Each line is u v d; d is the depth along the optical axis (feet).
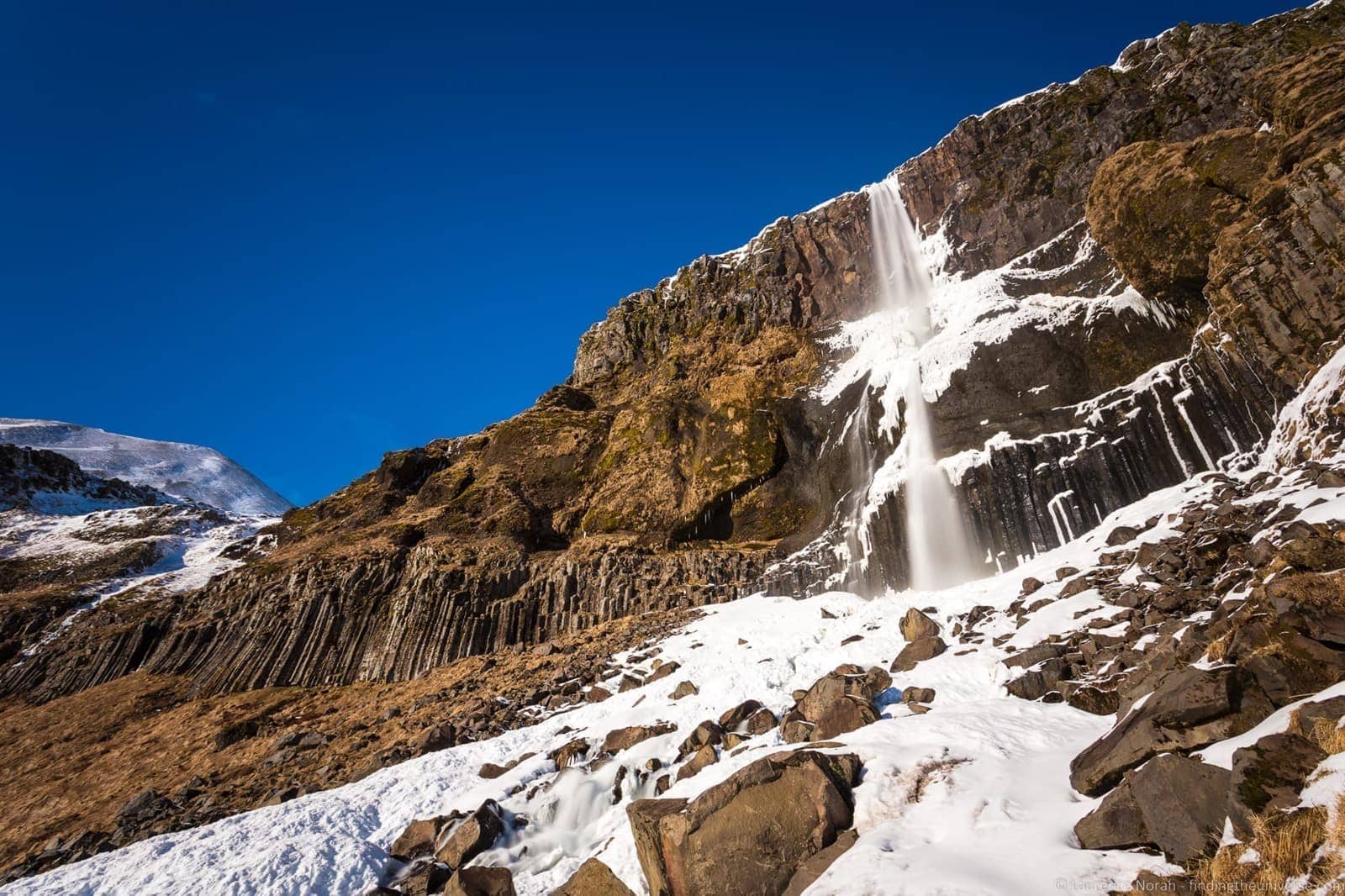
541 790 54.54
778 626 87.86
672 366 172.45
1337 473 51.52
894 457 110.22
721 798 36.96
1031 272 120.88
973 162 144.56
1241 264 74.74
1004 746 38.78
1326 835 20.63
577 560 131.95
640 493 147.13
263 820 53.16
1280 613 32.48
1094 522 83.15
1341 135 70.49
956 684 52.49
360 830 52.31
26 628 177.99
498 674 100.68
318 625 135.54
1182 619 45.85
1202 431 78.84
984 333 109.91
